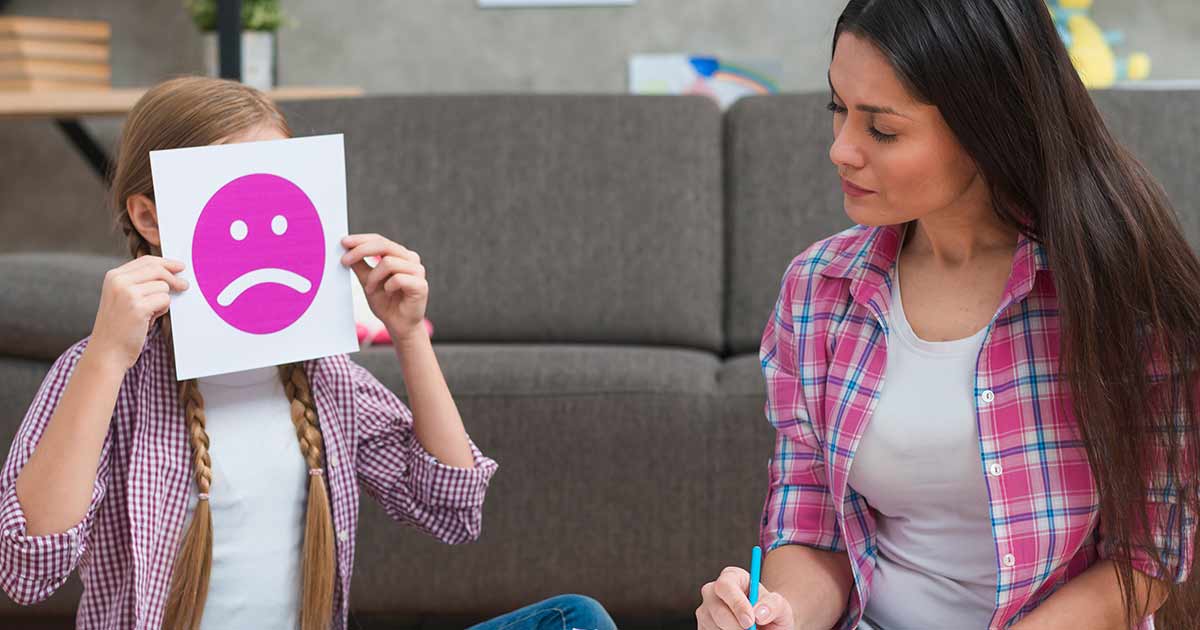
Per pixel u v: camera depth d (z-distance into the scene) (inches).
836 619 41.6
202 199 40.1
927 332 39.8
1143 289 35.6
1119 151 36.5
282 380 43.5
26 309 67.0
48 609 70.3
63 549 37.0
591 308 82.7
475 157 85.4
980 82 33.9
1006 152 34.9
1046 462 37.7
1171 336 36.2
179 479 40.8
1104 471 36.1
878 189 36.1
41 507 36.9
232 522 41.3
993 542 39.4
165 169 39.5
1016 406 37.8
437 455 44.5
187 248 39.9
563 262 83.4
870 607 41.7
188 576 39.9
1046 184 35.3
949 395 38.7
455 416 44.8
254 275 41.0
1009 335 38.2
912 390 39.3
